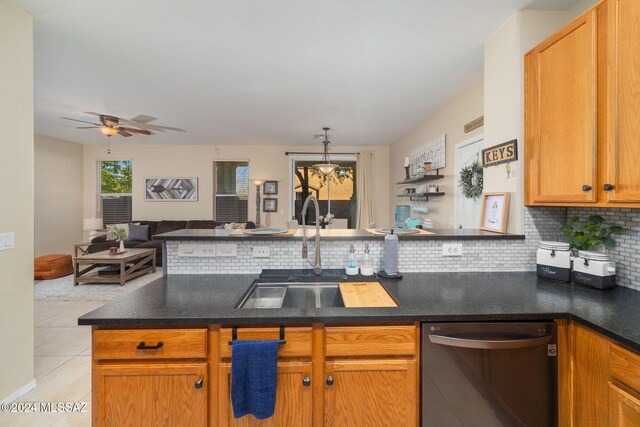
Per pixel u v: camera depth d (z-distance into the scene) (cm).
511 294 134
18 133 183
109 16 193
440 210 381
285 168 648
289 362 112
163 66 264
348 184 663
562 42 147
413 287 145
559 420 112
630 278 143
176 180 642
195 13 191
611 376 96
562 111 147
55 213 578
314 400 113
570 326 112
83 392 192
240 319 109
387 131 508
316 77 286
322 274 166
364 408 112
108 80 295
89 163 639
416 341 112
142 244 545
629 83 116
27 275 190
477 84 294
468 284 150
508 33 192
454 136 343
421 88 312
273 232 184
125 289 414
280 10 188
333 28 207
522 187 179
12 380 182
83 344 254
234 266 173
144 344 109
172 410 111
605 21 125
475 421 111
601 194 128
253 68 268
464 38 216
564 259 153
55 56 246
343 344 111
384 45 229
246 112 399
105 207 650
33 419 169
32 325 194
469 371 111
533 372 112
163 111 395
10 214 180
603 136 127
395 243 164
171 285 150
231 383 104
